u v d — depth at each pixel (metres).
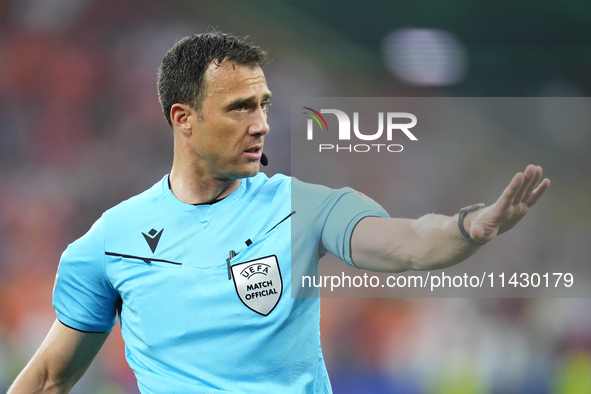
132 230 6.96
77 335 7.33
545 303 23.11
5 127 29.91
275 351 6.52
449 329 22.86
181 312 6.61
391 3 30.83
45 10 30.72
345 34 30.75
